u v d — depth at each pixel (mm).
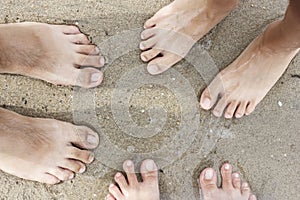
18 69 784
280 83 850
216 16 806
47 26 815
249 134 844
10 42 758
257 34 854
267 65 794
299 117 848
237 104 829
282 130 846
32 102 839
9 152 771
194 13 805
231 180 835
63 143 808
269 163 842
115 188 823
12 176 825
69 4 853
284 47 731
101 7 854
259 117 846
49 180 816
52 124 806
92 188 831
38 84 841
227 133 842
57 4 853
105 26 852
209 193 825
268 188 840
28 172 803
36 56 783
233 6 797
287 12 641
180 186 836
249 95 821
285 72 850
